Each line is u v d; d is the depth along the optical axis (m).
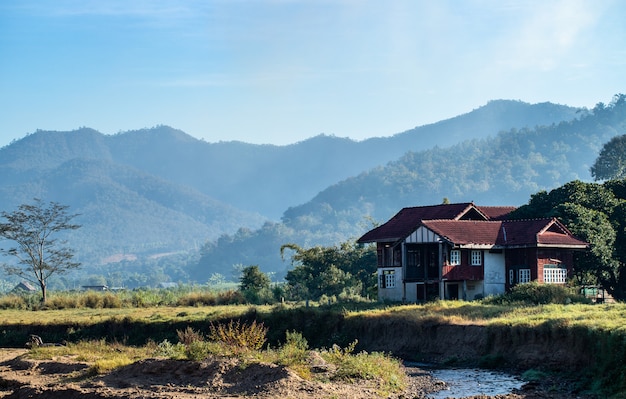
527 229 61.47
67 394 29.23
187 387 29.14
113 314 63.16
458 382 35.19
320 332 51.62
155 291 100.38
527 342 39.31
